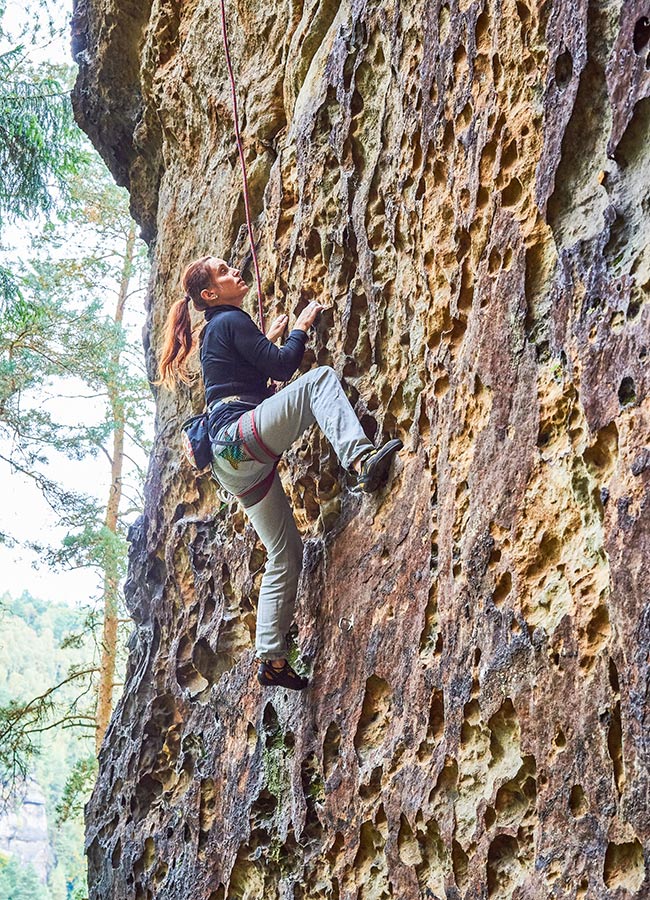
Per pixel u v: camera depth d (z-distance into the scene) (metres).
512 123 3.46
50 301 15.37
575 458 3.01
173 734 5.95
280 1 5.80
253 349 4.10
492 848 3.09
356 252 4.48
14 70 14.43
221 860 4.80
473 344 3.52
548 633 2.99
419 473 3.87
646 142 2.93
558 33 3.26
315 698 4.19
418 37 4.13
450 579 3.50
